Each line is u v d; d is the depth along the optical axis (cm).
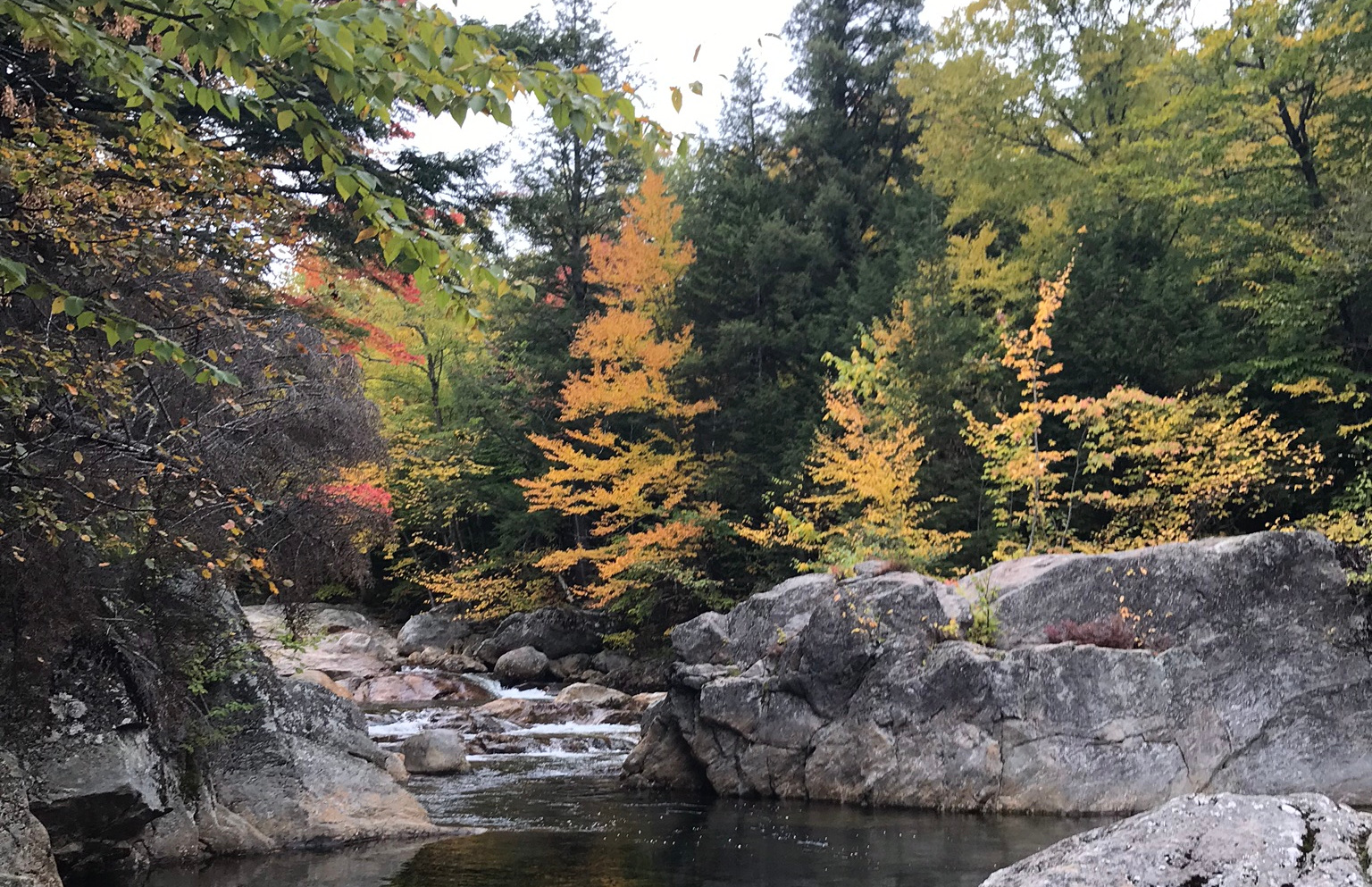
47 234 651
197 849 866
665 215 2719
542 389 3105
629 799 1195
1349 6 1752
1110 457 1650
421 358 3378
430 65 368
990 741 1111
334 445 1154
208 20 358
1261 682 1131
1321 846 361
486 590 2970
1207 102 1922
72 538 789
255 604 2925
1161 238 2342
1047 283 1730
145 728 884
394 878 792
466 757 1502
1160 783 1071
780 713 1236
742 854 875
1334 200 1794
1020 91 2756
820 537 1930
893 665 1197
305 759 991
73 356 669
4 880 638
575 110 396
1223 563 1208
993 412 1970
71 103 907
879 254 2986
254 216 810
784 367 2802
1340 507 1634
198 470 748
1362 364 1847
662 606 2678
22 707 812
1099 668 1124
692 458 2608
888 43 3488
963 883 758
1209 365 1945
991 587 1341
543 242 3266
